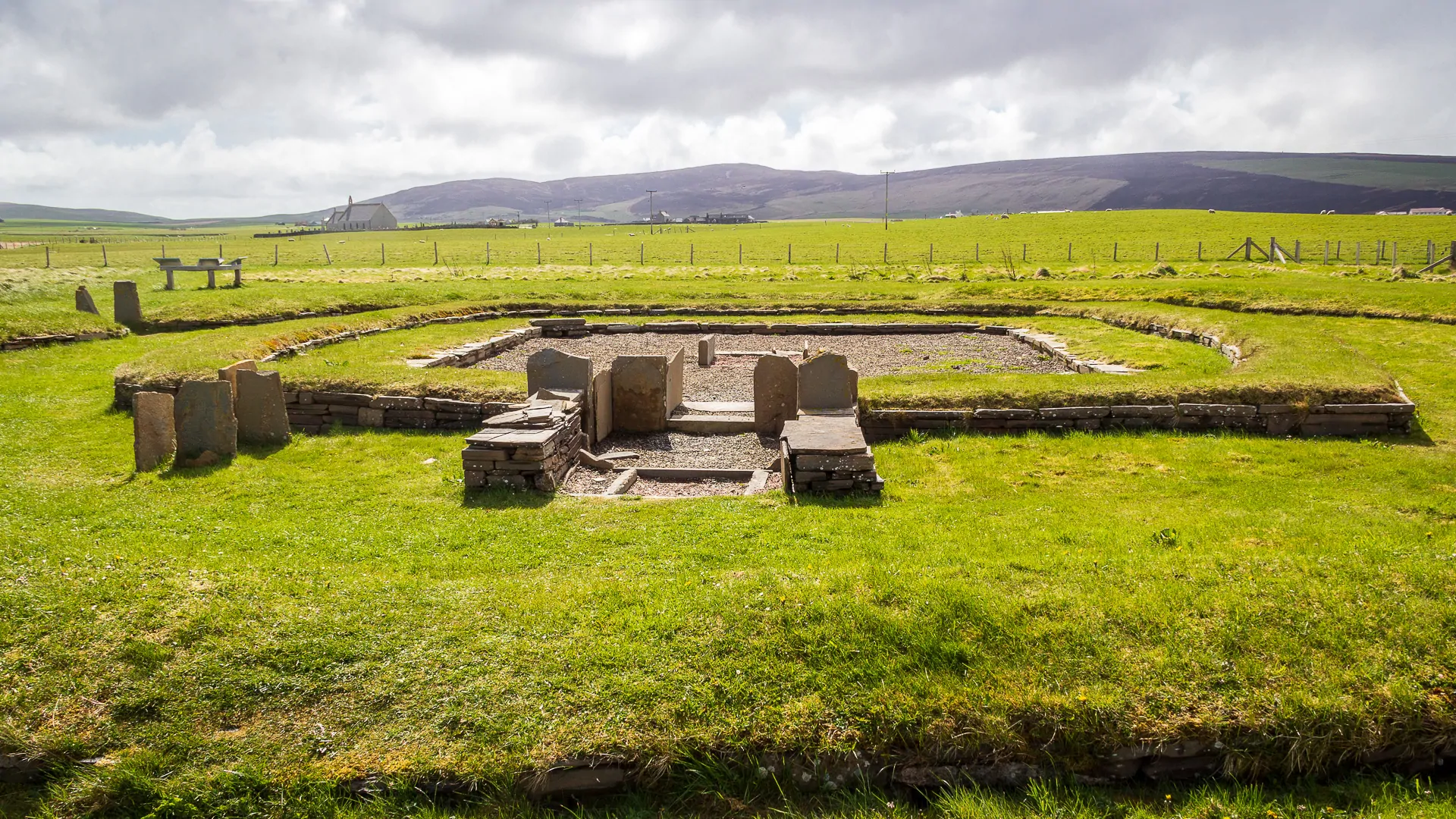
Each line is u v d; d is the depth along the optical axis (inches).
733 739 184.1
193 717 192.7
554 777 179.6
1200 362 633.6
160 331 874.1
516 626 219.5
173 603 229.8
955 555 260.4
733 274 1708.9
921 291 1135.0
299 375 536.7
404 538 298.7
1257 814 171.9
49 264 2016.5
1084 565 243.8
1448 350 634.8
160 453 410.6
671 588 237.8
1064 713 184.2
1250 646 199.6
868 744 183.8
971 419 479.5
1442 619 204.1
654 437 488.7
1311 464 396.8
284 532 303.1
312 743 185.3
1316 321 799.7
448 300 1092.5
